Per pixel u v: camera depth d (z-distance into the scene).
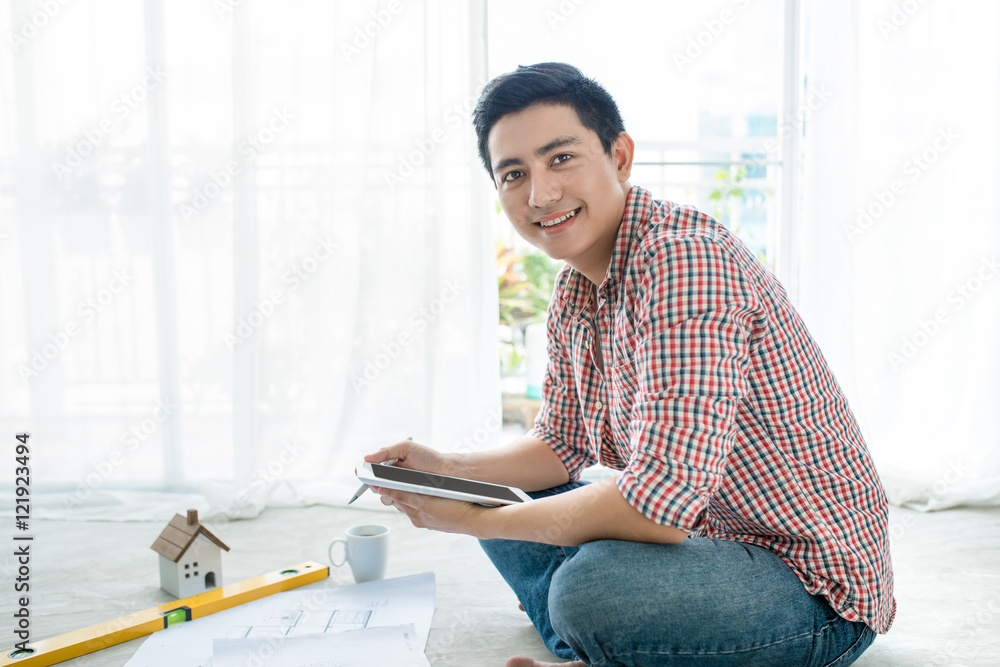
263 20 2.23
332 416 2.28
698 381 0.88
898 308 2.34
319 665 1.05
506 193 1.02
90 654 1.20
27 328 2.23
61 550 1.80
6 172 2.21
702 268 0.90
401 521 2.03
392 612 1.32
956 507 2.12
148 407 2.29
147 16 2.21
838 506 0.98
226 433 2.32
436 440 2.33
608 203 1.00
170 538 1.46
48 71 2.21
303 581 1.47
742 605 0.92
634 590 0.90
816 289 2.35
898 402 2.36
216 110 2.26
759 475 0.98
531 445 1.26
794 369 0.96
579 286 1.15
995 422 2.26
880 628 1.04
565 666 1.04
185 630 1.25
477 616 1.36
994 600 1.45
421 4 2.24
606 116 1.00
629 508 0.90
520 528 0.96
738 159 2.65
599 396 1.14
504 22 2.44
